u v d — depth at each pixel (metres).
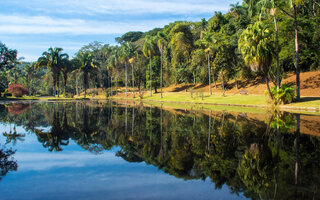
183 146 7.52
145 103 38.56
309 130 10.15
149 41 55.16
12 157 6.20
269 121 13.33
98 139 8.73
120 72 73.00
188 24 59.47
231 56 45.22
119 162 5.75
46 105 32.44
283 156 6.20
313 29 32.03
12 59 50.09
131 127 11.76
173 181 4.45
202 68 52.06
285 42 32.59
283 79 39.84
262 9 24.88
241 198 3.62
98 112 20.78
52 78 68.56
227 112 19.66
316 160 5.79
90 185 4.21
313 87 32.50
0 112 20.47
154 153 6.66
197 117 15.92
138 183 4.33
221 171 5.09
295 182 4.37
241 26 47.78
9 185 4.19
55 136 9.35
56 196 3.72
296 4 23.41
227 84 50.38
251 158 6.06
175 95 50.50
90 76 75.44
